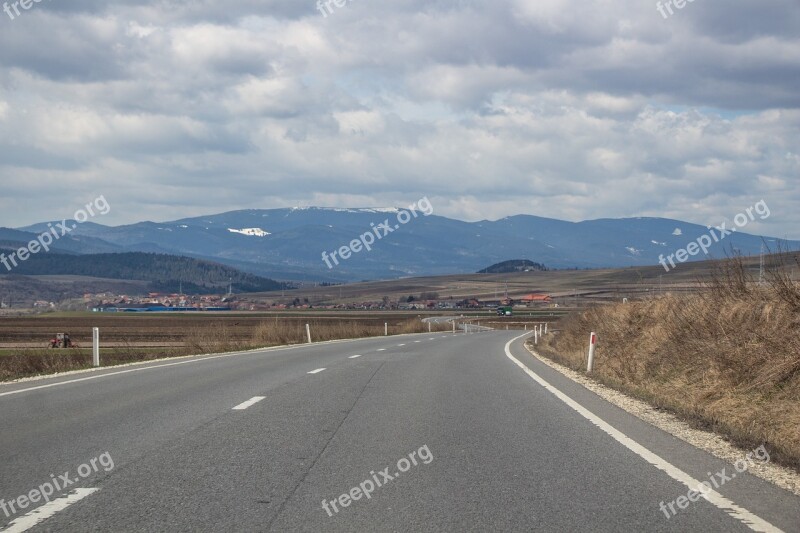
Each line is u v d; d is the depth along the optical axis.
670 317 21.69
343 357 25.94
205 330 38.53
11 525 6.09
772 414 12.00
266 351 30.36
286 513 6.48
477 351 31.16
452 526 6.16
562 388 16.30
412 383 16.89
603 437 10.16
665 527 6.18
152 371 19.91
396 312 181.62
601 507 6.73
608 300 33.25
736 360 14.92
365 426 10.86
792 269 16.42
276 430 10.45
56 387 15.78
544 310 176.50
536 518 6.39
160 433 10.14
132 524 6.14
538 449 9.29
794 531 6.12
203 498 6.92
